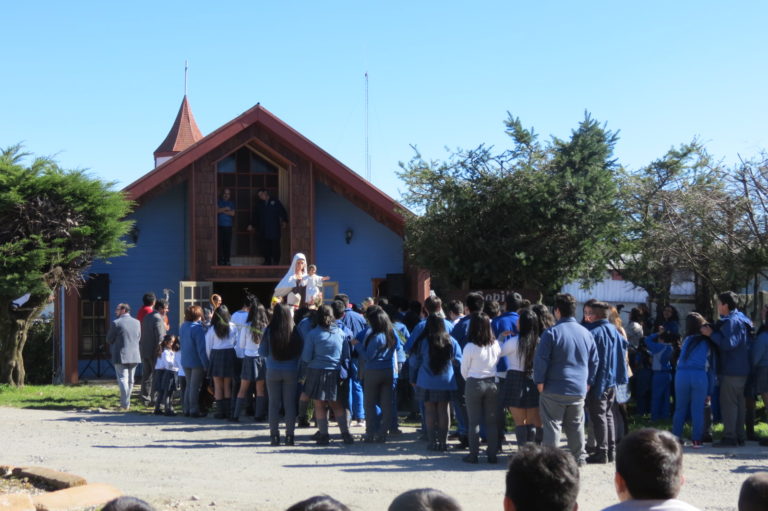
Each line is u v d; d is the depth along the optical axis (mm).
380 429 11031
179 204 21031
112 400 15719
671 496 3350
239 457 9719
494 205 16844
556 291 17938
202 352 13250
